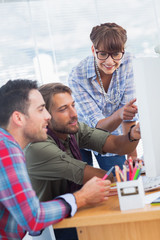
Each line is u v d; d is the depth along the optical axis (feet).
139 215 3.18
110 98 7.23
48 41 12.55
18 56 12.49
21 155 3.38
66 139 5.01
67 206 3.44
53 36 12.55
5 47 12.44
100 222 3.28
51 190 4.56
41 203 3.38
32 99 3.62
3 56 12.45
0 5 12.42
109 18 12.68
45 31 12.55
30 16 12.48
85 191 3.59
